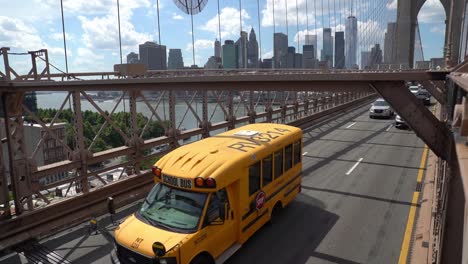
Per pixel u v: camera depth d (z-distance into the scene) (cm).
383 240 884
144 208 753
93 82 880
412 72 533
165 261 625
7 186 927
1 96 934
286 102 2417
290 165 1066
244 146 878
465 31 455
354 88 589
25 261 817
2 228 870
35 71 1062
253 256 821
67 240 909
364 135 2333
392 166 1559
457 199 332
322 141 2144
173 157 802
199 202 711
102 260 813
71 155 1060
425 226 914
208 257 716
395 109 550
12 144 949
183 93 1464
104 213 1080
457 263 330
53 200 1034
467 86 200
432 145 536
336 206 1111
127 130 1292
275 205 995
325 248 852
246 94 1972
